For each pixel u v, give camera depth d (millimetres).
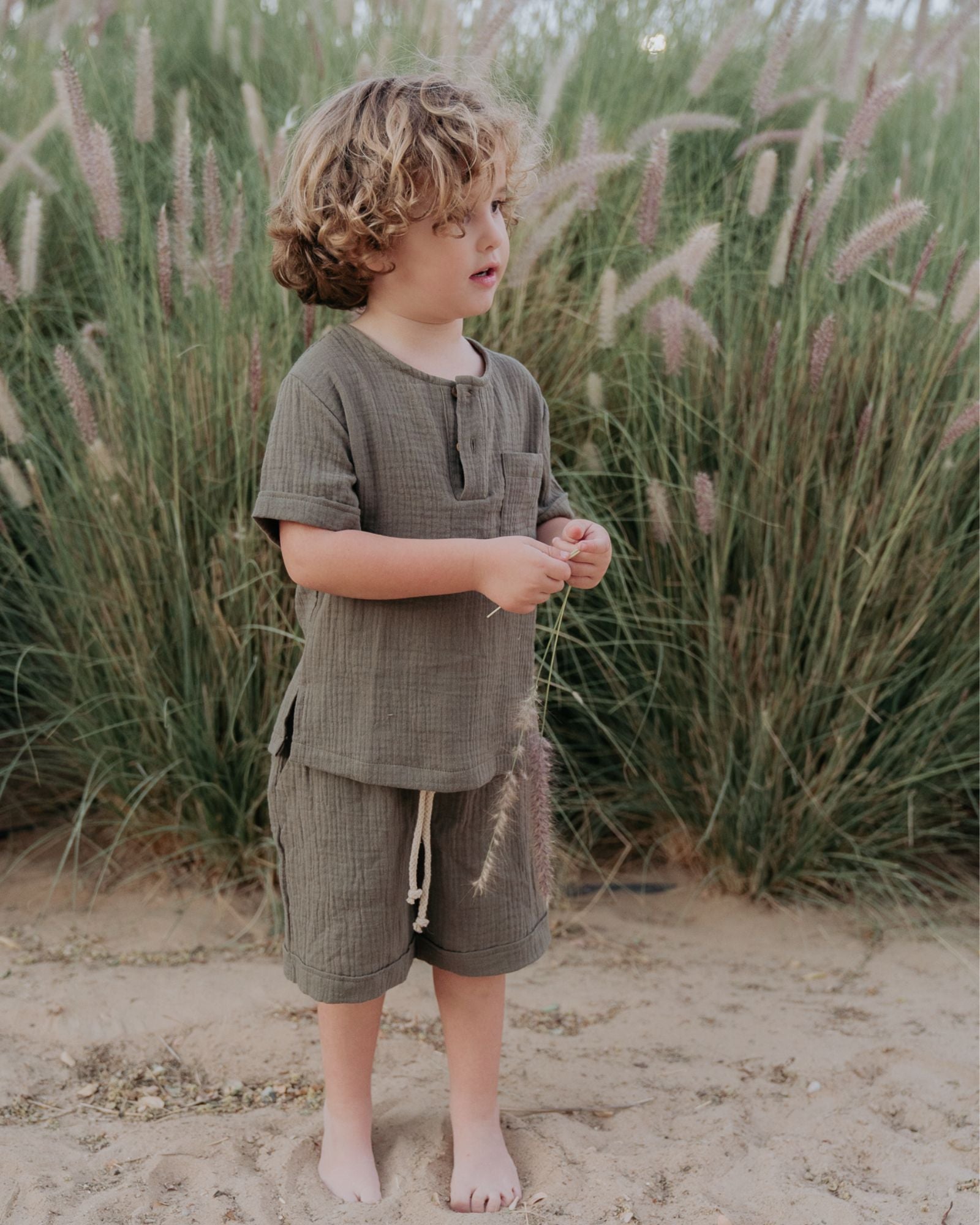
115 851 3059
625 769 3102
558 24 4156
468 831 1726
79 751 2967
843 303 3223
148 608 2826
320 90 3549
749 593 2926
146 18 3537
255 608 2727
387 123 1493
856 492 2844
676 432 3006
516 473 1695
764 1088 2131
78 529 2896
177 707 2789
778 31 3488
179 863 3020
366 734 1622
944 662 2994
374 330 1647
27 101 3838
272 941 2688
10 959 2529
